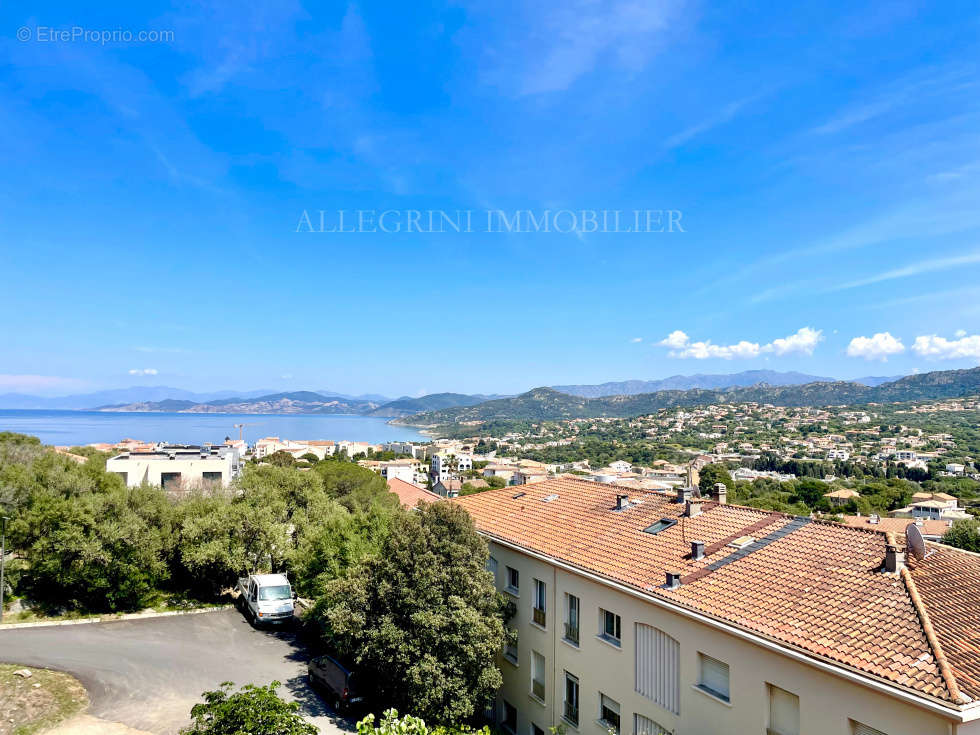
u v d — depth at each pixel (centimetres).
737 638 1436
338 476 6719
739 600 1528
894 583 1411
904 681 1091
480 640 2003
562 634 2117
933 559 1555
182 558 3503
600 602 1936
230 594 3716
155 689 2227
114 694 2159
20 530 3203
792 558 1670
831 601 1411
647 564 1886
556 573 2155
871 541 1644
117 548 3250
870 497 12231
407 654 1950
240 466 9544
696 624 1574
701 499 2328
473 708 2009
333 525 3209
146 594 3341
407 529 2153
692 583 1675
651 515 2289
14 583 3222
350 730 2044
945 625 1246
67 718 1958
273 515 3875
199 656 2622
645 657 1745
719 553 1823
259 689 1172
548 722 2159
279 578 3281
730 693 1460
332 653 2670
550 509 2664
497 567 2536
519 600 2378
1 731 1842
